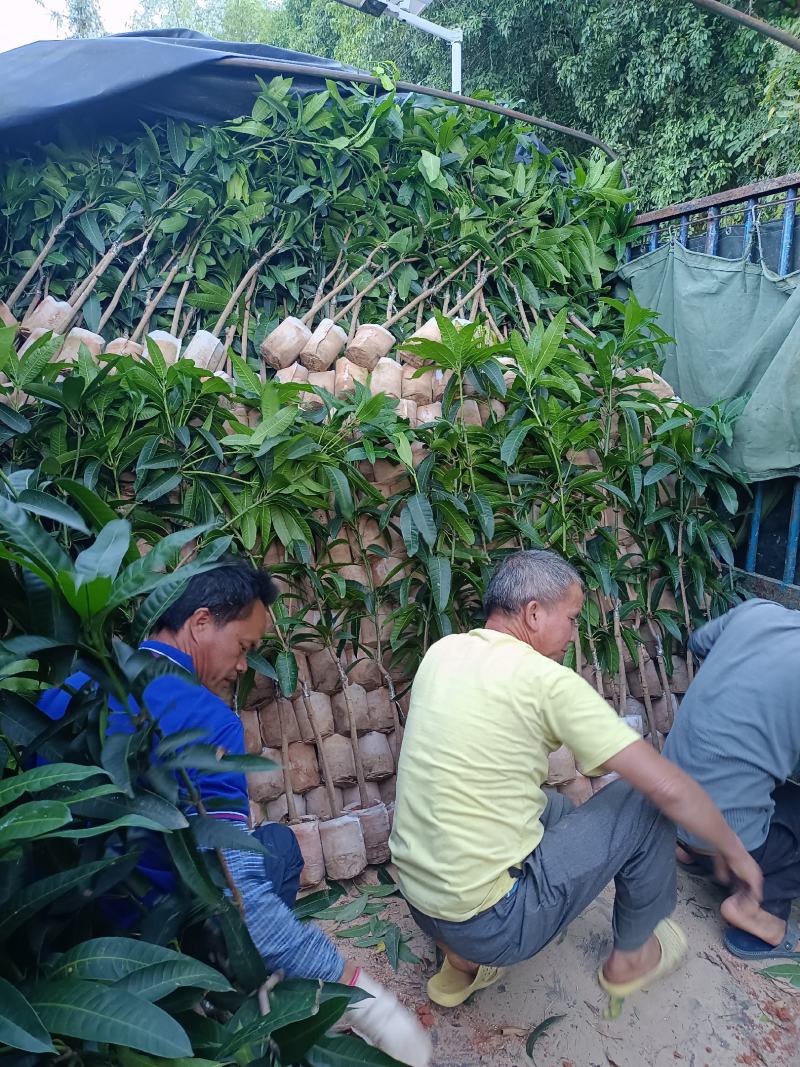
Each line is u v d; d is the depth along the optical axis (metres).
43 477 2.12
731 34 6.88
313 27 12.16
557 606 1.67
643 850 1.62
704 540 2.68
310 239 2.79
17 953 0.90
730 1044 1.68
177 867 0.97
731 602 2.77
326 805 2.36
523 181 2.97
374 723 2.46
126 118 2.59
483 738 1.53
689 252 2.93
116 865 0.98
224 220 2.66
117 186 2.57
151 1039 0.76
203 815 1.01
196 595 1.48
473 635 1.72
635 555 2.75
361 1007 1.31
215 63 2.57
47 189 2.54
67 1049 0.87
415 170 2.82
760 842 1.82
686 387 3.00
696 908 2.10
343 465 2.35
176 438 2.23
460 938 1.56
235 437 2.20
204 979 0.86
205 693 1.36
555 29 8.23
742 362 2.71
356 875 2.23
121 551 0.94
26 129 2.45
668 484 2.78
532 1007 1.79
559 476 2.52
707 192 7.16
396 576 2.49
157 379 2.16
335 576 2.35
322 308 2.75
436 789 1.55
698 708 1.87
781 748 1.76
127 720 1.21
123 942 0.89
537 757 1.56
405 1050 1.32
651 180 7.52
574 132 3.14
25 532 0.89
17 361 2.11
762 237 2.73
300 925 1.29
